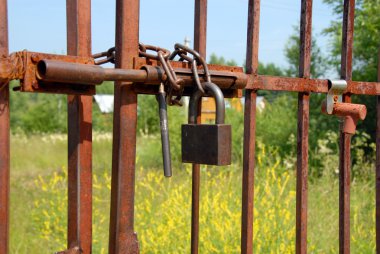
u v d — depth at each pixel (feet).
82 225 4.20
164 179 19.85
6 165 3.73
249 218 5.12
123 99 4.20
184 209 13.12
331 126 32.65
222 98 4.10
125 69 3.96
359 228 13.60
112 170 4.31
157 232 12.48
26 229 17.76
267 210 12.38
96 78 3.75
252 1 4.95
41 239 16.47
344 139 6.13
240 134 31.89
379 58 6.53
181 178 20.38
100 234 14.56
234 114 33.99
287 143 31.09
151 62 4.29
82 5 4.12
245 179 5.12
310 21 5.48
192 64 4.23
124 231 4.26
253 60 4.99
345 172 6.17
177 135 32.45
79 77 3.66
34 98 93.15
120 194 4.23
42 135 68.54
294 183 18.53
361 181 22.45
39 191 24.95
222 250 11.35
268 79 5.12
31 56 3.61
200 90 4.17
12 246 16.01
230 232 11.64
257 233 11.35
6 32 3.53
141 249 12.35
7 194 3.75
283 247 11.10
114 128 4.27
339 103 5.98
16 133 65.41
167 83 4.19
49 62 3.50
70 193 4.20
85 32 4.14
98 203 18.79
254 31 4.97
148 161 33.60
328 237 13.25
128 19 4.14
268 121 34.42
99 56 4.34
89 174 4.23
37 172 36.27
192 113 4.31
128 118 4.23
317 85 5.64
